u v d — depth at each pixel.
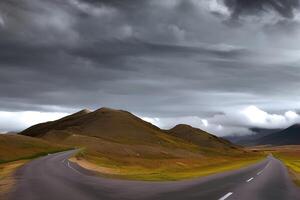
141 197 20.33
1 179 37.69
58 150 158.62
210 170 52.88
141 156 182.25
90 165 71.00
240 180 33.53
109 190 23.73
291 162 106.25
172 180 32.09
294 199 22.19
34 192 24.05
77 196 21.06
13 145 156.00
